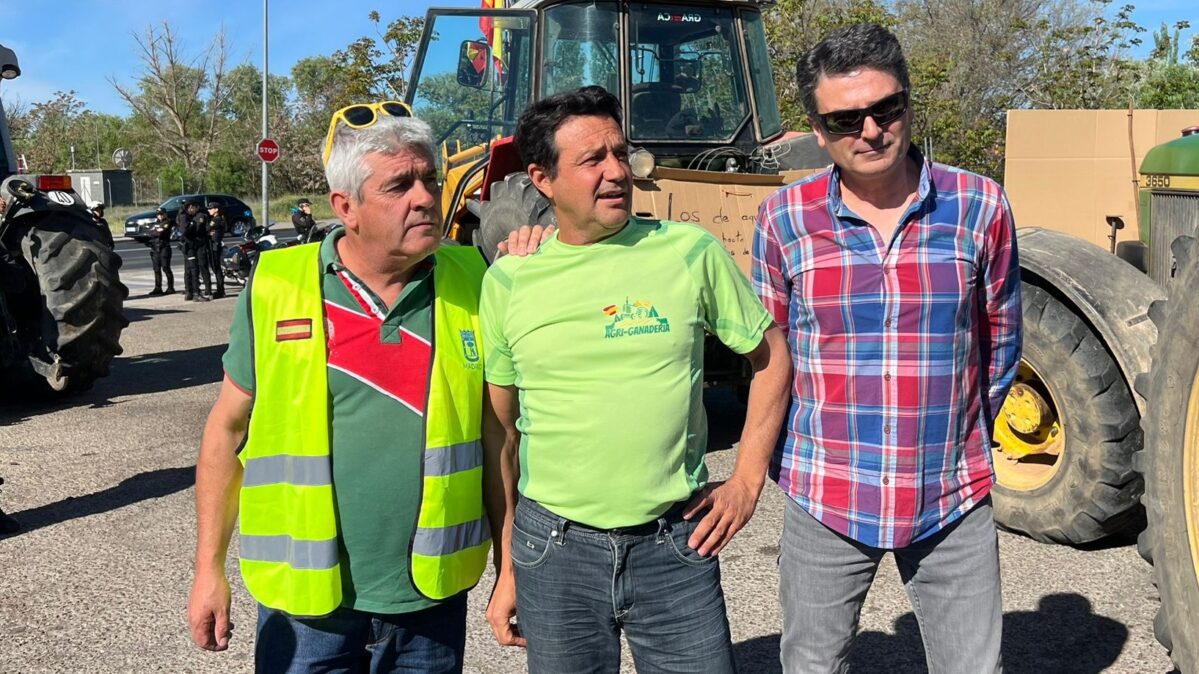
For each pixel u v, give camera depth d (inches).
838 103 84.4
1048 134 198.4
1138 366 145.0
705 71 252.5
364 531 84.7
